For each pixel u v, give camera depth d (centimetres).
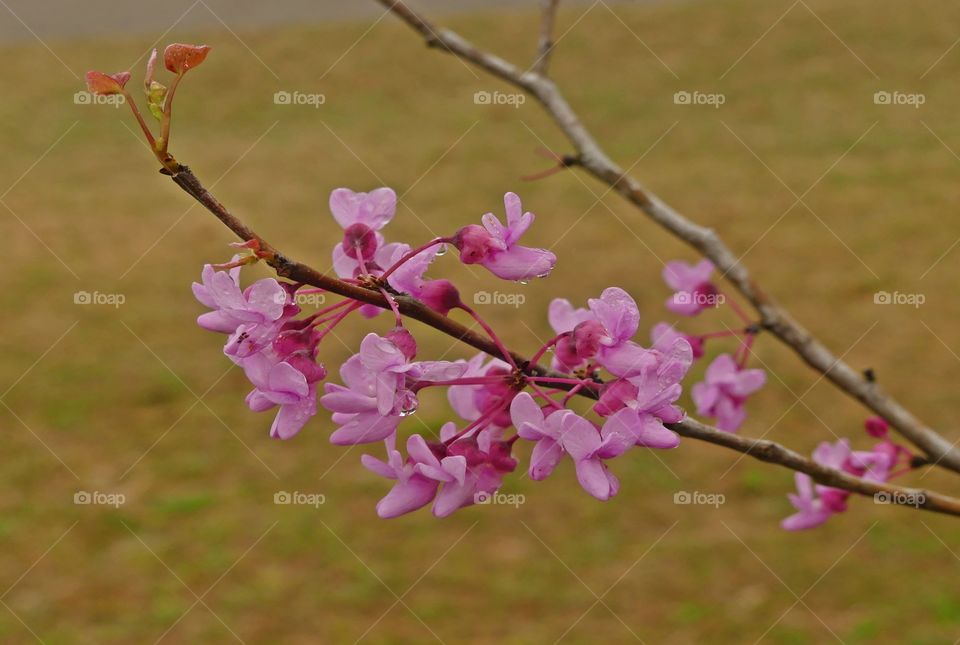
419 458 134
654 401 128
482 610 453
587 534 502
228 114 1177
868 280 736
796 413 588
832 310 702
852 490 171
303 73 1303
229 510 522
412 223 852
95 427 593
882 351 650
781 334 246
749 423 580
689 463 554
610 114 1116
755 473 542
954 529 497
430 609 455
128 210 912
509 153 1019
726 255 248
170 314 723
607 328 135
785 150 995
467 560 486
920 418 579
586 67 1277
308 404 130
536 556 488
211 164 1014
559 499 530
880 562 475
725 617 445
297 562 484
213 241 841
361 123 1135
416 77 1279
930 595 450
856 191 894
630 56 1302
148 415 605
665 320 690
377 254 150
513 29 1429
